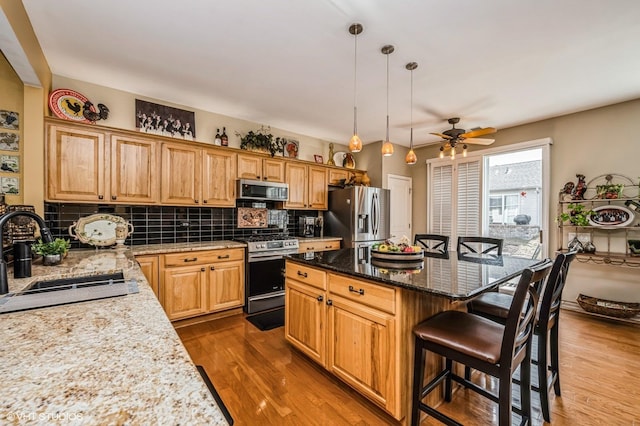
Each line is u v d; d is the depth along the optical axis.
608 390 1.94
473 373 2.19
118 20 1.97
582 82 2.84
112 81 2.87
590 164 3.51
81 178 2.61
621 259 3.07
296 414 1.70
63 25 2.02
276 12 1.89
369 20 1.96
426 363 1.72
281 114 3.79
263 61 2.50
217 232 3.71
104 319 0.94
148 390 0.55
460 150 4.77
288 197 4.07
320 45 2.26
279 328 2.91
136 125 3.14
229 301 3.22
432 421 1.67
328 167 4.66
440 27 2.03
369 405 1.77
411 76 2.74
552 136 3.81
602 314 3.12
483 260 2.26
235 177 3.59
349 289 1.83
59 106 2.64
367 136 4.77
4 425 0.44
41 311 1.01
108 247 2.80
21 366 0.64
